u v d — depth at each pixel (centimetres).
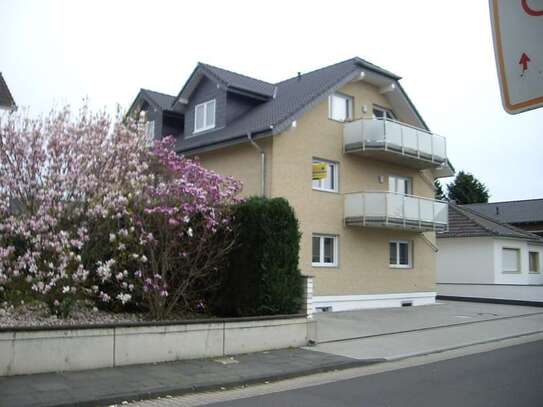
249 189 1789
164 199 1027
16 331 771
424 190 2359
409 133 2041
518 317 1864
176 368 870
